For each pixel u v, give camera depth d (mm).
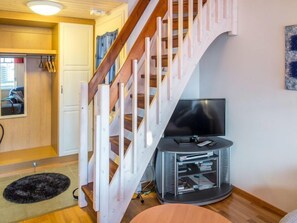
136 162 2621
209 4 3053
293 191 2775
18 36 4383
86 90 2977
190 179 3449
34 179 3807
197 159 3242
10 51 3949
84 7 3629
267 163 3043
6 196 3289
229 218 2820
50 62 4480
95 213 2842
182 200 3041
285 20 2764
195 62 2973
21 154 4375
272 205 2994
